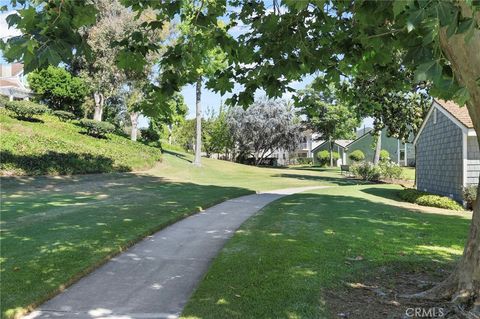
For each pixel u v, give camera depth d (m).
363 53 6.13
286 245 7.49
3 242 7.47
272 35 6.12
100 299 5.11
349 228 9.35
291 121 47.69
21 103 25.83
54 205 12.23
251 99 6.51
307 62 6.40
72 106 35.38
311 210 12.32
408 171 42.66
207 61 8.88
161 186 19.47
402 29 3.89
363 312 4.40
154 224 9.53
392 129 25.86
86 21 2.81
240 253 7.01
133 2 4.77
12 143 20.34
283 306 4.59
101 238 7.93
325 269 5.96
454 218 12.20
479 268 4.40
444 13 2.33
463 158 16.39
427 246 7.75
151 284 5.68
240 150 49.78
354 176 34.62
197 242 8.22
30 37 2.43
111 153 25.67
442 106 18.11
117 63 5.25
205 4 5.73
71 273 5.86
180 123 57.09
